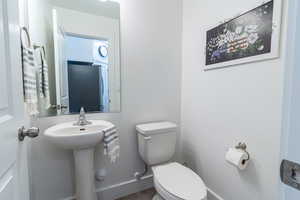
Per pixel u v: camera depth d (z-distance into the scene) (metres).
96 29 1.62
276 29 1.07
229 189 1.45
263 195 1.19
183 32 1.94
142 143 1.65
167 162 1.75
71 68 1.57
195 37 1.76
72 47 1.56
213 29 1.53
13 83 0.73
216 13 1.50
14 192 0.72
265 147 1.17
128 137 1.77
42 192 1.46
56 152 1.49
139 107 1.80
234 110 1.38
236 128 1.37
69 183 1.56
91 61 1.63
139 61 1.77
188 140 1.92
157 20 1.82
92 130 1.40
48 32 1.47
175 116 2.00
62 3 1.51
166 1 1.85
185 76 1.94
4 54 0.66
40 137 1.43
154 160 1.64
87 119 1.60
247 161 1.25
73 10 1.55
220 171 1.52
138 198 1.75
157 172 1.44
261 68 1.18
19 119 0.79
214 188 1.59
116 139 1.41
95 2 1.61
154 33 1.82
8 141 0.67
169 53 1.91
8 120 0.67
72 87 1.57
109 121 1.68
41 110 1.43
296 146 0.42
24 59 1.10
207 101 1.64
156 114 1.89
